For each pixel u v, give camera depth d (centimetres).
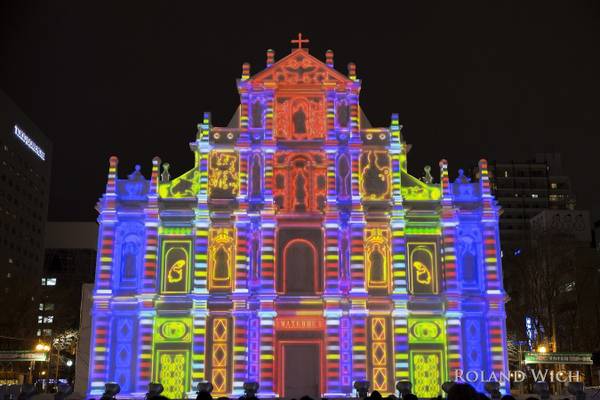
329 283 4988
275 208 5106
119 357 4903
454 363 4888
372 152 5281
